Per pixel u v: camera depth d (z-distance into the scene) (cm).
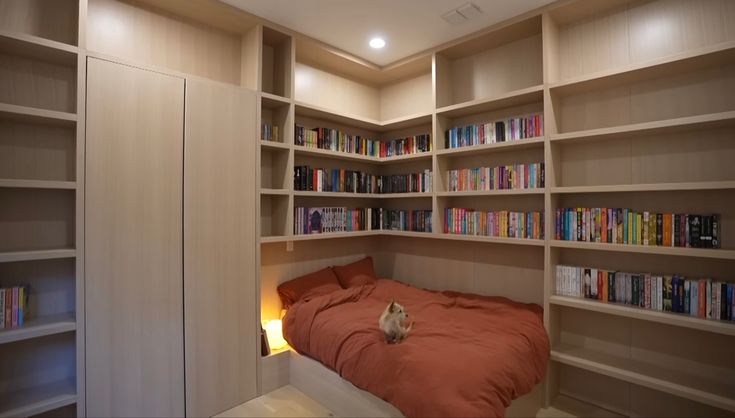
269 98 279
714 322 196
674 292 216
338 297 295
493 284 312
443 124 328
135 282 213
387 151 378
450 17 270
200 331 238
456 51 321
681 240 214
